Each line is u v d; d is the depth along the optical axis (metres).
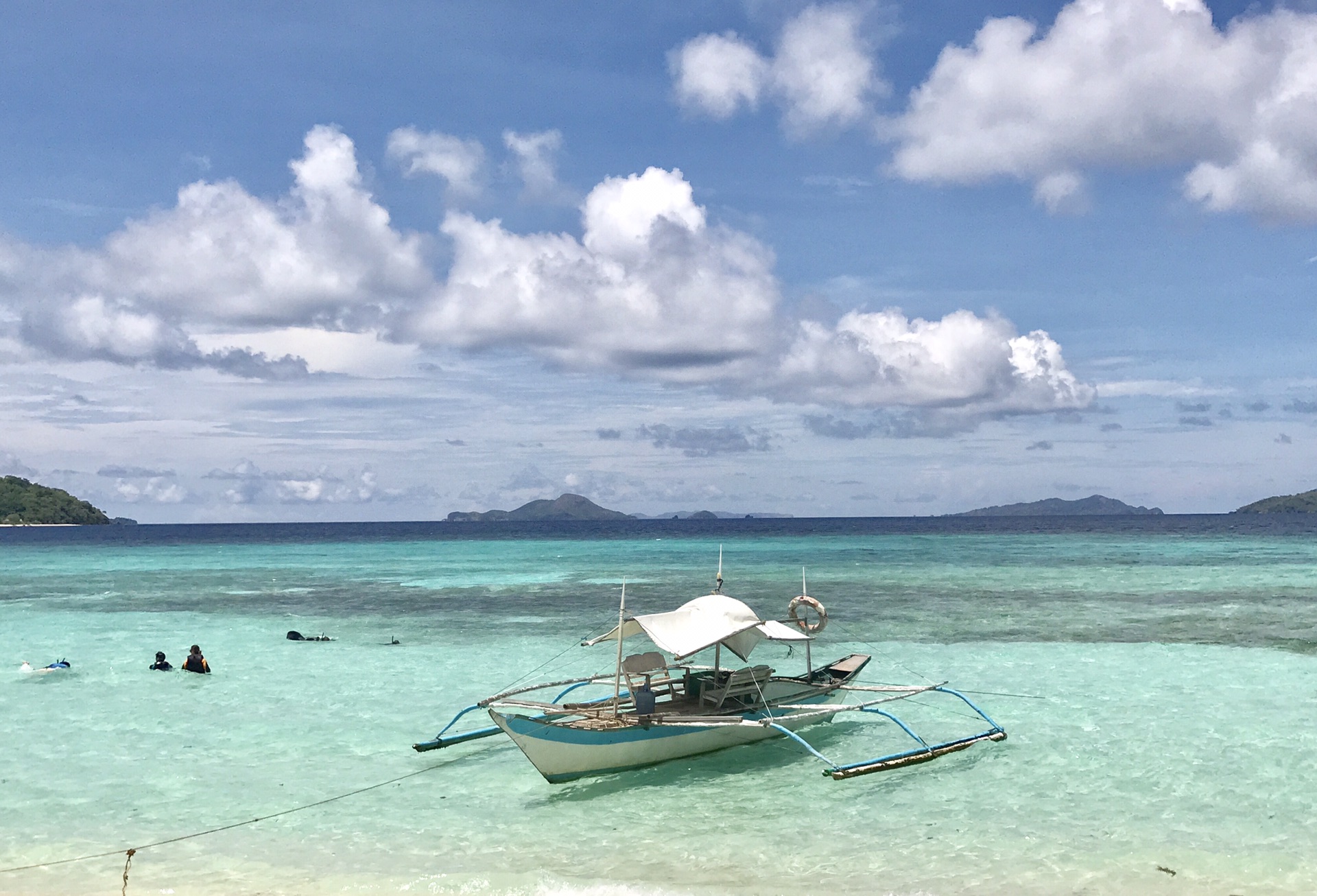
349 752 17.73
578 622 36.31
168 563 78.31
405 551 97.44
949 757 16.94
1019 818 13.74
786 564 68.38
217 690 23.50
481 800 14.88
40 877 12.02
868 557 76.12
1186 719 19.55
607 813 14.19
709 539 135.62
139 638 32.69
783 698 18.11
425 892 11.38
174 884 11.76
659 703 17.33
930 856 12.37
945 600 42.31
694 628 16.55
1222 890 11.18
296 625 36.00
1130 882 11.45
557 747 14.83
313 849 12.87
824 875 11.75
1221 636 30.80
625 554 85.75
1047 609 38.66
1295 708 20.44
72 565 76.69
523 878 11.72
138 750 17.92
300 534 192.12
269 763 17.03
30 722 20.11
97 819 14.12
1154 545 93.00
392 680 24.80
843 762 16.80
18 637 33.28
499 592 48.78
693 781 15.67
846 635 31.95
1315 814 13.77
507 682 24.48
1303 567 59.59
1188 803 14.34
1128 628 32.69
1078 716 19.89
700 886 11.41
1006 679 24.03
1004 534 140.00
